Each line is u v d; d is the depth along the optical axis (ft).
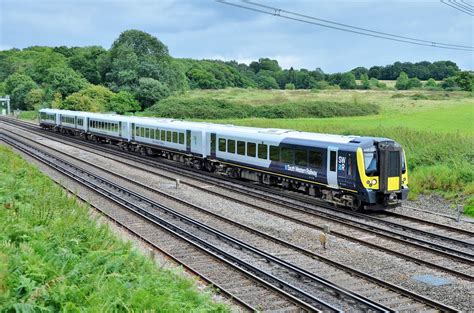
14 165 91.15
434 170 95.76
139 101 279.08
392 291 45.47
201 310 35.99
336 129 146.41
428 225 70.38
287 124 170.50
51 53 441.68
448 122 166.50
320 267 52.06
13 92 347.15
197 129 118.21
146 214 74.64
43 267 35.45
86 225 52.70
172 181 104.06
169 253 56.39
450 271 50.24
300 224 69.31
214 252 57.47
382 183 73.87
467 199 82.02
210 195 89.40
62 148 157.69
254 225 69.10
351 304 42.80
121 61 299.79
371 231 64.64
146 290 36.50
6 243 38.63
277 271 50.98
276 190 95.91
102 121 172.14
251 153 99.19
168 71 304.30
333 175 78.38
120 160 132.87
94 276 36.17
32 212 52.60
